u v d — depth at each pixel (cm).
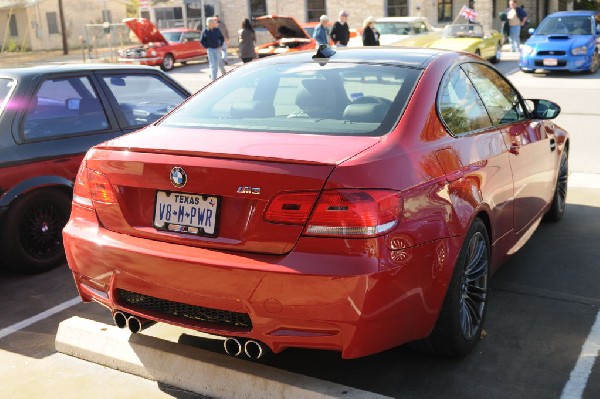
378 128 332
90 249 333
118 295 334
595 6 3362
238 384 335
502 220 411
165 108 622
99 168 337
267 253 294
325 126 339
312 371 356
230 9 3322
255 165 296
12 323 435
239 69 427
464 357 366
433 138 344
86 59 3170
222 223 304
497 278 477
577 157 862
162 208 319
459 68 407
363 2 3033
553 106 490
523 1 3197
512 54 2450
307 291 285
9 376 366
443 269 321
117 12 4409
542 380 341
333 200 285
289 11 3200
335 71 386
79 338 385
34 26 4228
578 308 425
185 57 2616
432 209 318
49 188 524
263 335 297
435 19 2931
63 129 538
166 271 309
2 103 517
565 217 617
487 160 386
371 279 284
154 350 362
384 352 373
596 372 347
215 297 300
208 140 328
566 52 1720
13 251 508
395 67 381
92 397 343
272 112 364
